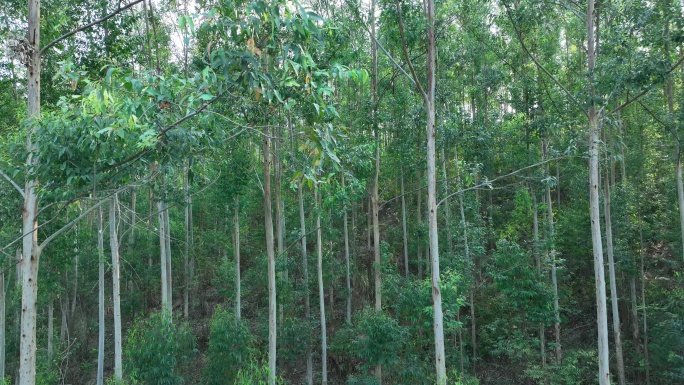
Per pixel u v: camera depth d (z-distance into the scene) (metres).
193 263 21.73
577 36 15.85
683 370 13.80
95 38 11.87
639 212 16.81
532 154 16.08
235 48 4.13
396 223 24.50
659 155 16.23
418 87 10.73
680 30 10.17
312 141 4.67
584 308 19.28
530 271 14.92
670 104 14.27
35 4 6.28
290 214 20.53
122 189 5.81
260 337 18.12
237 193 15.39
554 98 15.19
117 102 4.77
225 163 14.00
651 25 10.60
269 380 10.79
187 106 4.74
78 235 16.72
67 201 5.69
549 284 16.14
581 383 15.82
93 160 5.07
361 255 22.09
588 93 12.02
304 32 3.93
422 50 14.63
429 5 11.08
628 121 17.41
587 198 18.25
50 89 11.14
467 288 15.43
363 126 15.45
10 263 14.41
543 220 16.94
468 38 17.12
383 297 17.75
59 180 5.31
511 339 16.19
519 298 14.99
